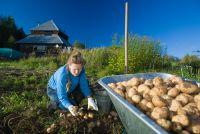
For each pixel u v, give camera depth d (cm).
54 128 488
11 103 638
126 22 892
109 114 521
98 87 729
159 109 286
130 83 392
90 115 496
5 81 921
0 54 3191
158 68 1291
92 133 485
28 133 487
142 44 1253
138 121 276
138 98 330
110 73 1165
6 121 518
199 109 290
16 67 1639
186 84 333
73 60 456
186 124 264
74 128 488
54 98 529
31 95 739
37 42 4831
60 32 5228
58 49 2261
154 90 341
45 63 1889
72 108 468
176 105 300
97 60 1512
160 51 1327
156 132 227
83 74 502
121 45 1262
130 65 1177
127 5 895
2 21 5684
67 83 473
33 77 1005
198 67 1409
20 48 4912
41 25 5269
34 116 536
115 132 482
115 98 327
